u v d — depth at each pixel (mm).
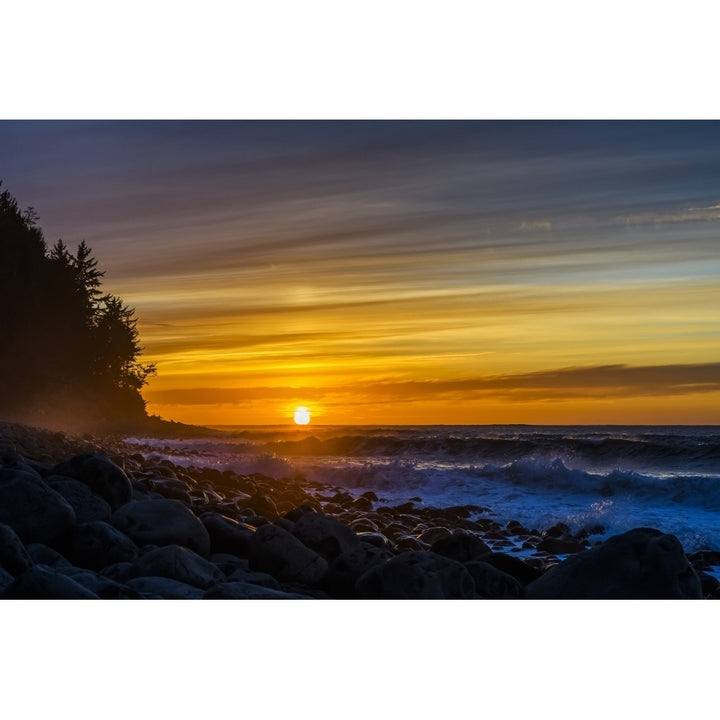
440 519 17953
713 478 21422
